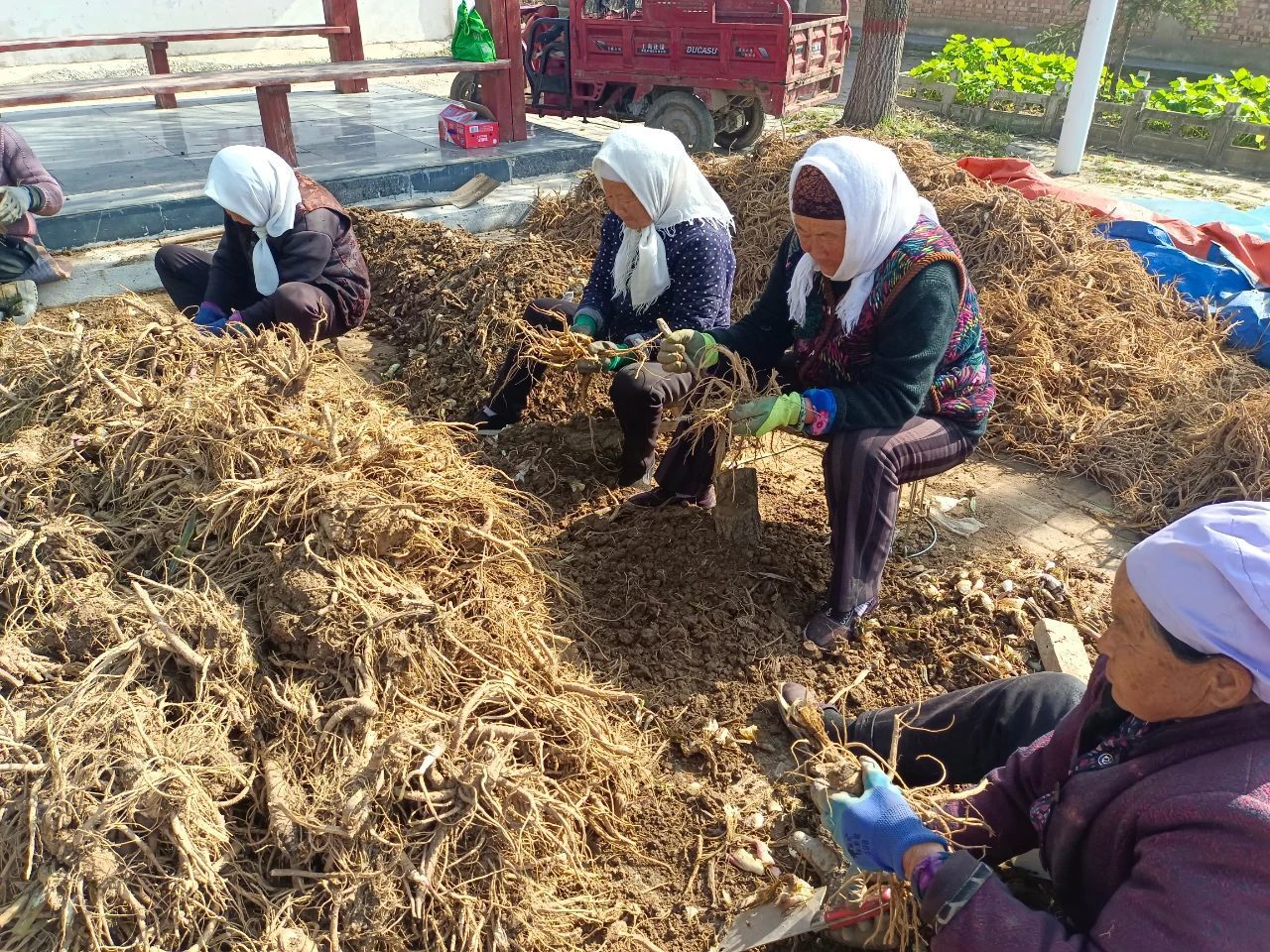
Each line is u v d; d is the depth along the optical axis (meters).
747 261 5.40
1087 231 4.95
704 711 2.53
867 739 2.27
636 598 2.90
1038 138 10.62
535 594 2.62
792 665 2.68
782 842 2.19
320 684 2.01
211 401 2.49
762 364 3.04
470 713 1.99
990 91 11.14
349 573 2.14
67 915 1.61
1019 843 1.76
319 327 3.86
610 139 3.13
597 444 3.71
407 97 10.77
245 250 3.93
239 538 2.21
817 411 2.52
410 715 1.99
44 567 2.17
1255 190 8.38
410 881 1.75
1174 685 1.19
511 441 3.74
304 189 3.96
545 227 6.29
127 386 2.66
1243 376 4.21
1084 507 3.62
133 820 1.70
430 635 2.11
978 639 2.80
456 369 4.23
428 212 6.58
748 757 2.41
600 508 3.38
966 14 17.62
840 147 2.36
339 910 1.71
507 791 1.84
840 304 2.59
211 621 2.02
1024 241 4.78
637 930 2.00
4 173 4.64
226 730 1.89
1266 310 4.54
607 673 2.62
